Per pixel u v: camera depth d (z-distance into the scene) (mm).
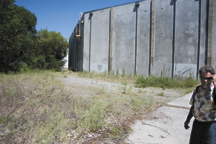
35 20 21781
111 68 18047
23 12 19625
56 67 20734
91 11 19609
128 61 17188
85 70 19859
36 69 15977
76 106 4652
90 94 6715
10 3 14344
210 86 2049
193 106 2309
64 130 3273
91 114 4055
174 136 3363
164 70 15258
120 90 8750
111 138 3184
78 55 22266
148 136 3326
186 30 14359
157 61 15625
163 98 7184
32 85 7438
